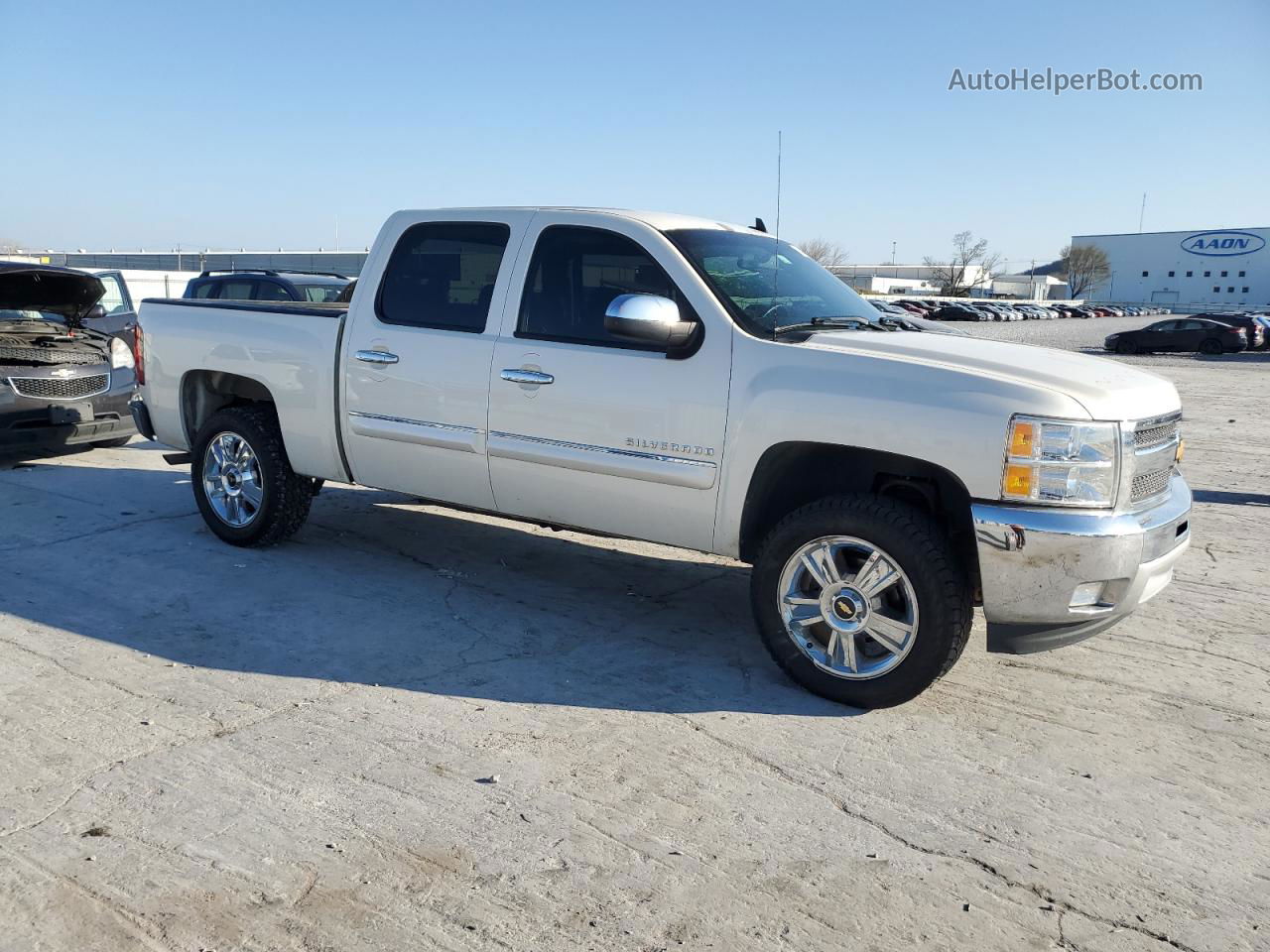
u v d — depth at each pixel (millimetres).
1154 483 4180
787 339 4430
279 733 3795
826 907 2850
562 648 4797
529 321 4969
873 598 4098
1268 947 2736
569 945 2650
